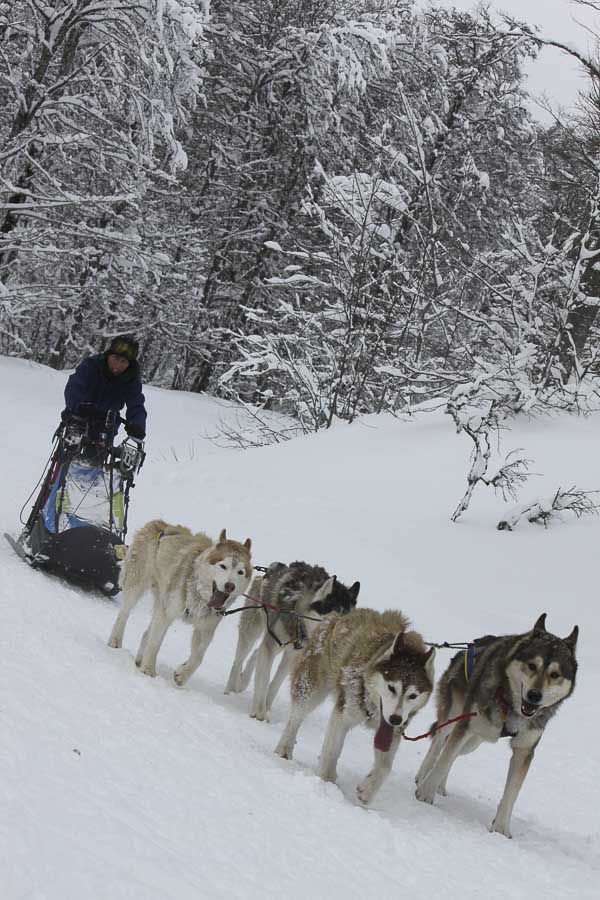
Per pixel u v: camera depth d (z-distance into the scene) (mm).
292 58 30922
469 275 24750
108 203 26125
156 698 6184
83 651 6727
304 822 4766
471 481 15000
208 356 34719
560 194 24797
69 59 25578
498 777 7578
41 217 25594
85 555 8812
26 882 3074
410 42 28188
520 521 14828
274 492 15969
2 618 6773
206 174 34438
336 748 5930
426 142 27359
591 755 8367
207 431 25609
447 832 5531
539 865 5367
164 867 3543
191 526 13438
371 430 19422
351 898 3941
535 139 28547
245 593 7438
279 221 32969
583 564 13438
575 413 19750
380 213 25906
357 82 27500
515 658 6090
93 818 3781
